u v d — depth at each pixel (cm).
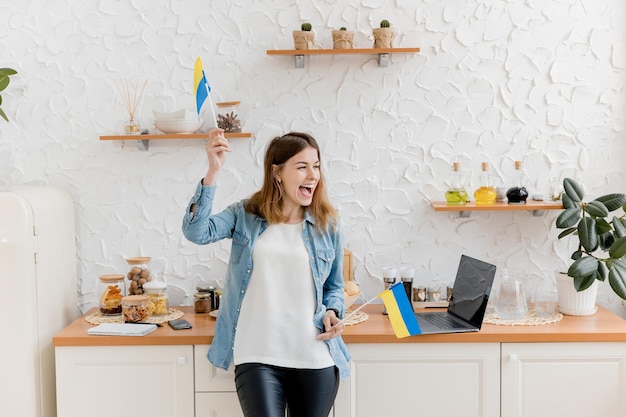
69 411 265
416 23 305
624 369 263
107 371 264
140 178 311
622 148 308
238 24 306
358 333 264
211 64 307
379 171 310
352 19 305
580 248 289
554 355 263
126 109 309
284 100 308
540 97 307
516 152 309
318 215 254
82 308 315
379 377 265
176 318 288
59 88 309
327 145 309
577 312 287
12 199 267
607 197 285
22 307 267
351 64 306
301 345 243
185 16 306
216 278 314
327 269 255
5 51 308
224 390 265
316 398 240
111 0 306
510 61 306
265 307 246
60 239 294
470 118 308
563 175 310
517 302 278
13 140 311
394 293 254
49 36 307
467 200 299
